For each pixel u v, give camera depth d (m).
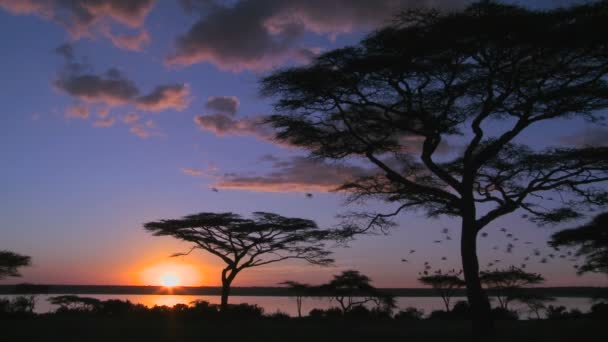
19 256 46.59
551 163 20.89
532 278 51.16
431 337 22.62
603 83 18.28
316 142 21.70
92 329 26.83
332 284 51.50
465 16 16.91
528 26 16.66
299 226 44.94
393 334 24.61
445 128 20.56
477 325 19.61
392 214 23.08
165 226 43.94
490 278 51.94
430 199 22.06
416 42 17.69
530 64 18.41
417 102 20.25
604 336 21.61
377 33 18.23
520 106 19.39
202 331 26.80
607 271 38.88
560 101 18.92
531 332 23.16
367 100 20.50
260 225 44.03
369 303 56.84
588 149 20.28
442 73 18.77
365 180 23.80
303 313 66.81
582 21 16.73
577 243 34.75
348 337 23.61
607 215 33.19
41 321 32.59
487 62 18.34
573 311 47.06
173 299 130.12
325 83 19.39
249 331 26.95
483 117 20.06
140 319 37.06
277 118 21.06
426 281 57.16
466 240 20.39
